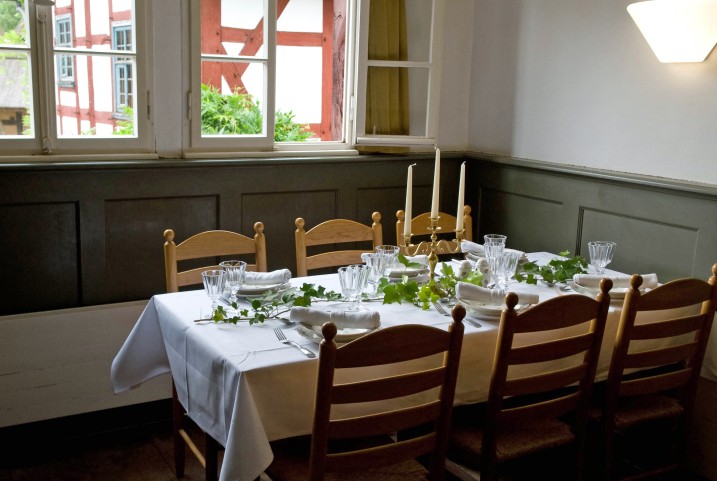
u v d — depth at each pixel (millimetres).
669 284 2383
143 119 3295
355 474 2102
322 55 6219
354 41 3826
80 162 3117
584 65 3459
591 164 3473
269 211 3631
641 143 3232
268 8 3518
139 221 3305
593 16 3391
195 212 3438
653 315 2646
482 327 2334
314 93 6238
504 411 2217
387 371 2164
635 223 3234
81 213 3156
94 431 3301
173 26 3309
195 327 2297
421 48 3998
